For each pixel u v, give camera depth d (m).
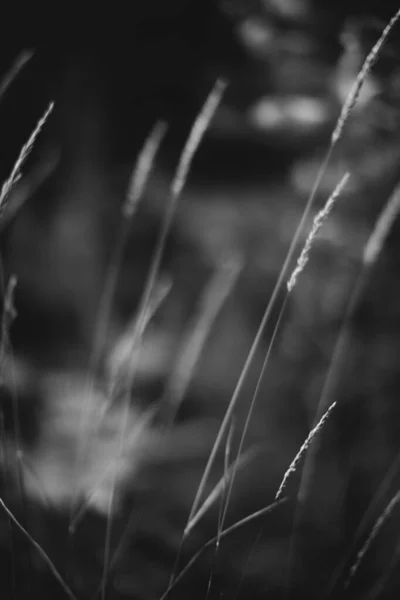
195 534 1.49
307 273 2.44
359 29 2.00
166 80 5.59
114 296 5.17
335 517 1.64
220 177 5.34
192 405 2.85
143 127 6.21
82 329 4.51
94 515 1.30
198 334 1.28
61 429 1.97
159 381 2.37
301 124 2.32
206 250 4.89
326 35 2.30
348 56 2.13
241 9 2.79
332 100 2.24
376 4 2.03
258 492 1.94
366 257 1.17
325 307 2.36
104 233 5.55
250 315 3.67
